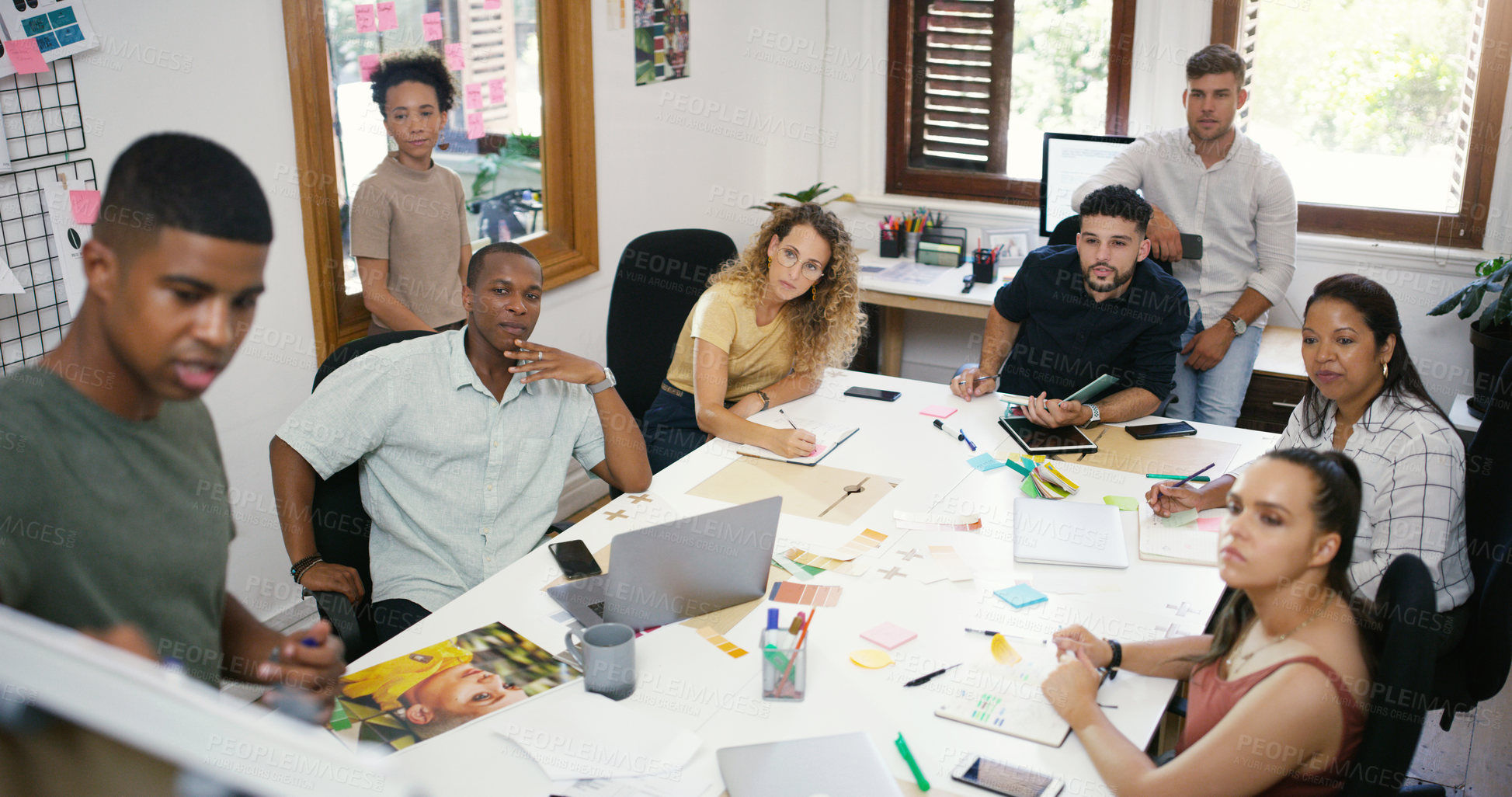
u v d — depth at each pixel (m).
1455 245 3.40
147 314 0.65
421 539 1.85
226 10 2.23
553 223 3.39
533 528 1.92
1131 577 1.63
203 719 0.26
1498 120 3.25
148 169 0.63
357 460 1.82
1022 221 4.01
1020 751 1.21
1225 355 3.10
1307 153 3.59
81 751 0.26
